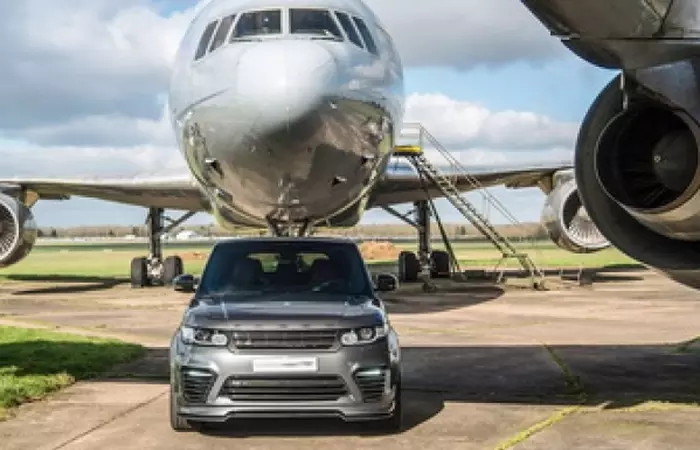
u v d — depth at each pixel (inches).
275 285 282.4
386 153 474.3
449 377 339.0
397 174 700.7
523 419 265.0
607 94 245.4
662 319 553.3
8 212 698.2
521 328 503.5
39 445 238.1
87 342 437.7
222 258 293.7
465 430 251.0
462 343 438.6
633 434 244.2
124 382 335.3
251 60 397.7
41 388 313.3
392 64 477.4
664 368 358.3
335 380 234.2
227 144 406.9
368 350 236.8
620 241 252.5
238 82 393.7
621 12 187.2
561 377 337.7
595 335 470.9
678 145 220.7
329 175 423.2
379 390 237.8
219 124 405.1
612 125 227.6
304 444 237.0
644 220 232.7
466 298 714.2
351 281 283.4
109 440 243.3
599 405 285.0
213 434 249.0
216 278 285.9
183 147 466.6
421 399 296.8
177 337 248.2
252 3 439.2
